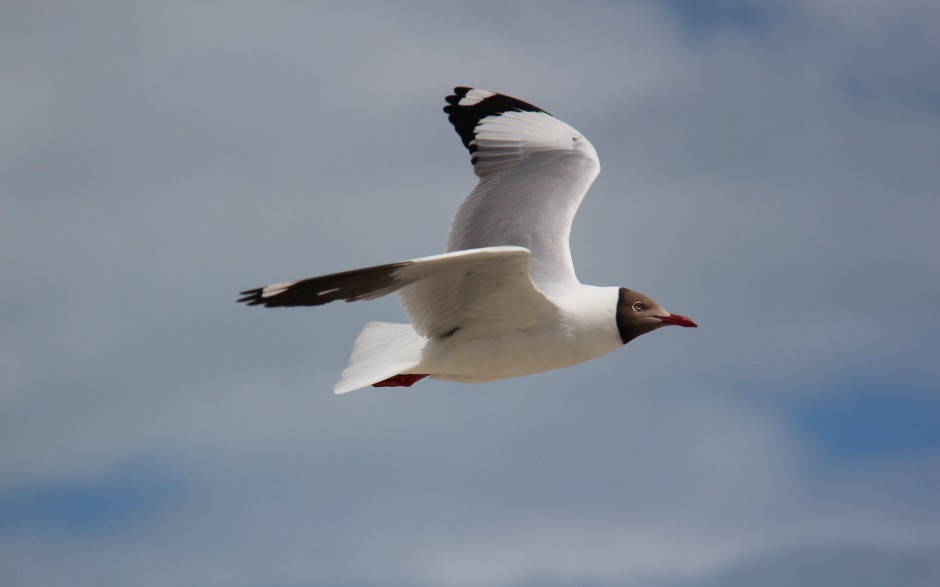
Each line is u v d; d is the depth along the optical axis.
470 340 12.08
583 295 12.46
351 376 12.34
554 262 13.48
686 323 12.38
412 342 12.48
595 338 12.31
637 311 12.38
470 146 16.78
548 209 14.42
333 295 10.44
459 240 14.66
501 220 14.44
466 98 17.14
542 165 15.55
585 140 16.16
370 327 13.03
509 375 12.48
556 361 12.34
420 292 11.65
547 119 16.56
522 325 12.02
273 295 10.05
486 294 11.48
